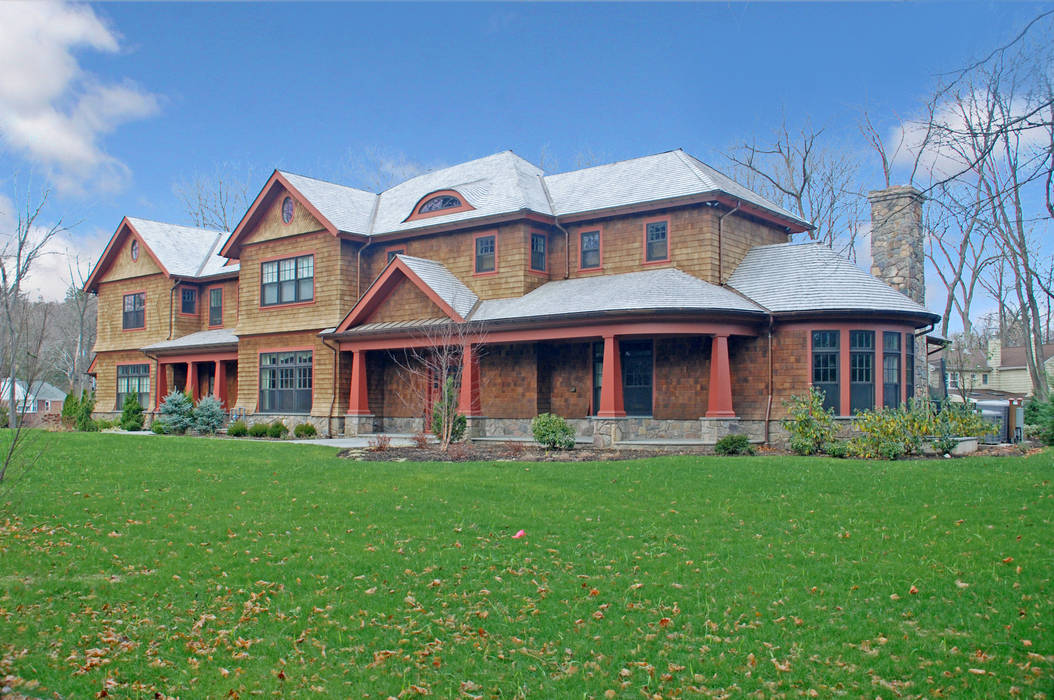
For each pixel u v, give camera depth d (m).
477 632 7.68
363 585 8.89
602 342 23.78
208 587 8.81
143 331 37.03
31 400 11.14
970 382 55.25
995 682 6.37
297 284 29.19
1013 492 12.25
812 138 40.91
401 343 25.17
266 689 6.66
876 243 25.56
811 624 7.62
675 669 6.87
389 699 6.48
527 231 24.95
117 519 11.64
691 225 22.97
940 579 8.49
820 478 14.04
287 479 14.97
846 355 20.47
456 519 11.62
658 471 15.24
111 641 7.46
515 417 24.84
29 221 19.08
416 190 30.47
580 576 9.09
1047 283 29.73
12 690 6.54
